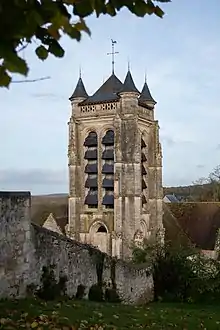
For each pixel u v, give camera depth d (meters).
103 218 56.47
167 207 60.88
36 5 4.25
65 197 68.31
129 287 26.00
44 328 11.99
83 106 58.03
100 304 19.67
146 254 31.31
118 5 4.82
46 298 19.62
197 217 58.50
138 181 55.41
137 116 55.75
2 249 17.61
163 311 20.00
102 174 57.09
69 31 4.25
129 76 56.34
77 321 13.68
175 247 32.47
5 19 4.11
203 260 30.73
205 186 88.81
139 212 55.28
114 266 24.58
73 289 21.44
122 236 54.12
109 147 56.94
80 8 4.55
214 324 17.42
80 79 59.62
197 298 29.16
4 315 13.17
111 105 56.50
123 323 14.91
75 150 57.84
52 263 20.23
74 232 57.50
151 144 59.34
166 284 29.80
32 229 19.14
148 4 4.91
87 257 22.52
